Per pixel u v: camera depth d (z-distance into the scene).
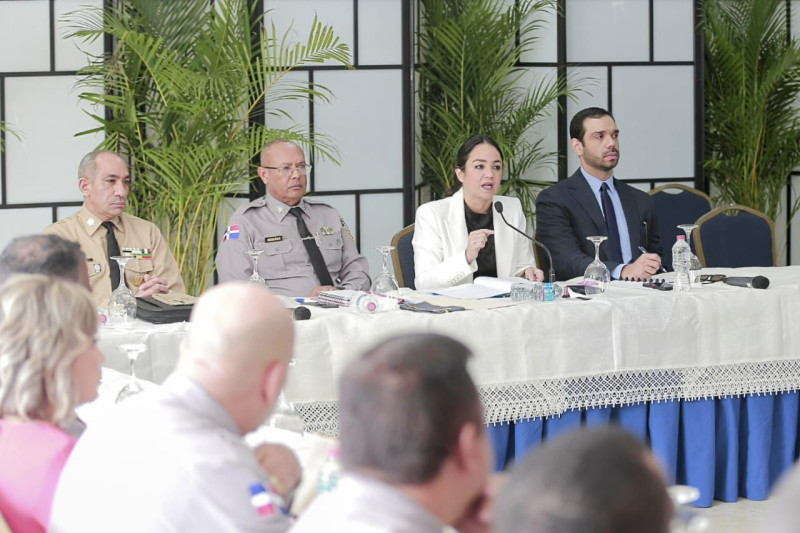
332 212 10.25
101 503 3.29
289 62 12.20
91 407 5.06
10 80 11.56
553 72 13.55
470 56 13.12
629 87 13.85
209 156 11.62
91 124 11.76
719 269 9.38
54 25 11.59
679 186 12.66
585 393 7.34
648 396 7.48
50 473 3.50
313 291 9.34
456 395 2.45
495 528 1.84
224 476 3.21
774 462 7.93
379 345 2.58
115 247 9.11
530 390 7.21
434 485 2.45
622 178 13.95
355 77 12.55
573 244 10.23
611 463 1.77
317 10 12.38
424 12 13.34
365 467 2.47
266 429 4.70
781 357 7.74
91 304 3.67
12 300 3.58
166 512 3.18
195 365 3.38
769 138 14.57
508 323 7.16
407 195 12.80
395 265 9.70
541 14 13.45
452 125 13.30
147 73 11.88
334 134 12.55
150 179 11.89
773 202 14.77
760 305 7.70
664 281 8.34
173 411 3.33
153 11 11.79
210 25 11.82
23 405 3.55
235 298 3.40
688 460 7.65
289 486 3.66
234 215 9.96
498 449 7.23
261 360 3.35
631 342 7.42
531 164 13.66
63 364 3.55
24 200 11.65
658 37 13.91
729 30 14.28
